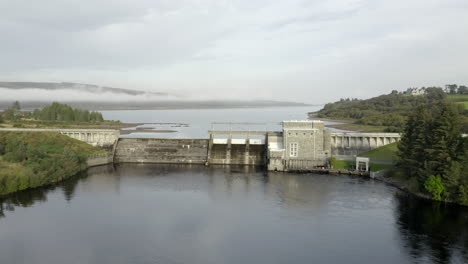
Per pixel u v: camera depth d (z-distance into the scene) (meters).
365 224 85.50
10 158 124.25
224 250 72.75
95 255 70.38
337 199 104.38
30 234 79.56
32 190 112.38
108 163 159.38
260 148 160.62
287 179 129.38
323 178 130.50
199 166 154.00
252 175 136.12
